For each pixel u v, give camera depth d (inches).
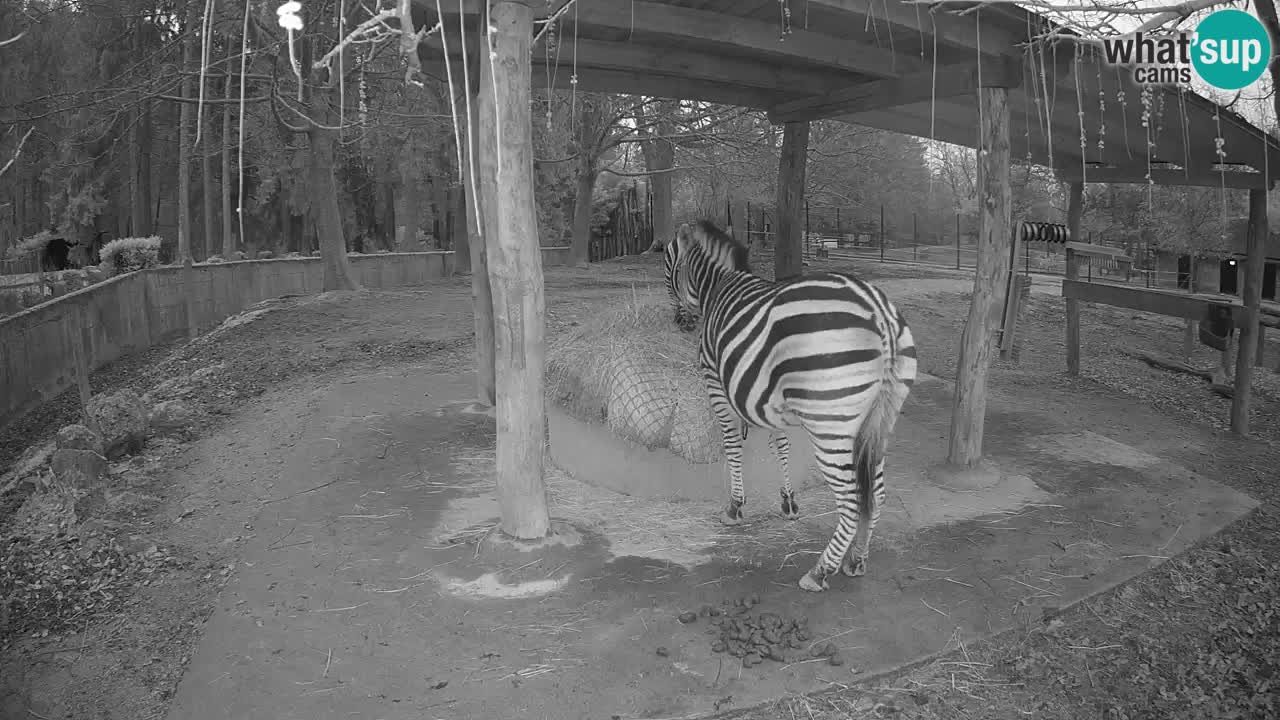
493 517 206.4
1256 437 321.7
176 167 1028.5
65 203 967.6
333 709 132.4
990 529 202.2
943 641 152.7
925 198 1321.4
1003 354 437.4
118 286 452.4
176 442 279.6
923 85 266.2
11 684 147.7
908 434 283.1
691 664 142.6
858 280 158.1
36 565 192.1
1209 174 336.8
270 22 390.6
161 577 185.3
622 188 1222.9
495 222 176.4
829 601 163.5
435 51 262.8
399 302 544.4
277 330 458.3
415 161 886.4
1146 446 291.4
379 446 263.6
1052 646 155.3
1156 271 651.5
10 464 288.5
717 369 184.4
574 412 235.0
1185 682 149.7
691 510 208.8
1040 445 274.7
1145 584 180.1
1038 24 205.8
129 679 148.3
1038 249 1157.1
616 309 255.3
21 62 571.8
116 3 658.2
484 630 153.9
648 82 322.7
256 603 166.2
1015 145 358.0
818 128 827.4
